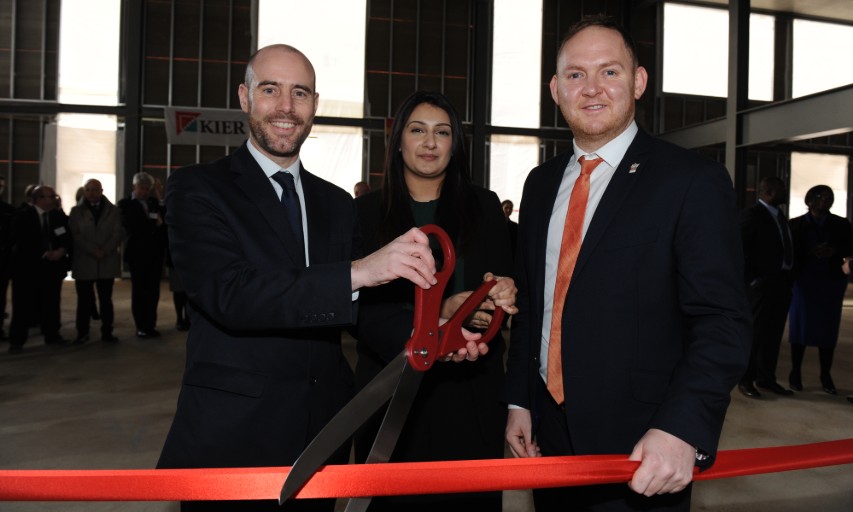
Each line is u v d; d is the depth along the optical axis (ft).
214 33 36.14
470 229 5.39
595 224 3.60
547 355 3.93
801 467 3.14
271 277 3.26
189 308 3.91
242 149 4.07
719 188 3.32
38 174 34.53
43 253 16.72
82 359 15.43
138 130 34.96
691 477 2.84
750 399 12.60
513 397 4.30
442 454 5.16
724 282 3.17
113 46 35.29
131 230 17.83
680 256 3.31
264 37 36.63
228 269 3.41
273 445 3.63
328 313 3.18
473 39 38.60
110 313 17.65
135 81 34.68
